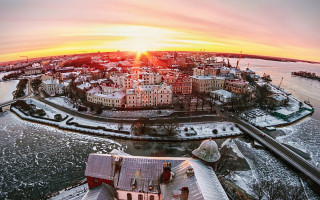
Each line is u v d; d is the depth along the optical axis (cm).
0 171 8000
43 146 10012
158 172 4781
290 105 17588
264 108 16500
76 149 9762
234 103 16312
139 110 14938
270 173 8275
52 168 8225
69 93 19288
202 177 4225
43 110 14450
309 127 13162
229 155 9481
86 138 10938
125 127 12056
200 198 3566
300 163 8606
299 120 14412
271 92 19775
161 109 15212
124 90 17888
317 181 7306
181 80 19862
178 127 11644
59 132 11662
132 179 4691
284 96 18775
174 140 10594
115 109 14962
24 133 11481
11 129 12019
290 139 11312
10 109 15600
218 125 12656
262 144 10456
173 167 4975
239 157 9369
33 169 8144
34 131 11769
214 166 5175
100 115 14050
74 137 11050
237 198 6366
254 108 16512
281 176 8100
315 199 6906
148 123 11775
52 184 7281
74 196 6288
